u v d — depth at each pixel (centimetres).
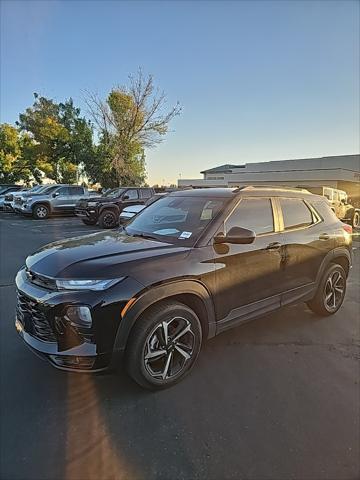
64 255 298
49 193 1947
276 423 255
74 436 241
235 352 362
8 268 712
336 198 1730
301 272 411
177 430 247
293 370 328
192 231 336
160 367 294
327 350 369
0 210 2527
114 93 2962
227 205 353
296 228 411
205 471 212
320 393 292
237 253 336
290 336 403
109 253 300
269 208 387
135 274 273
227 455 224
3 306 485
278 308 387
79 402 277
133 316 269
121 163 3059
